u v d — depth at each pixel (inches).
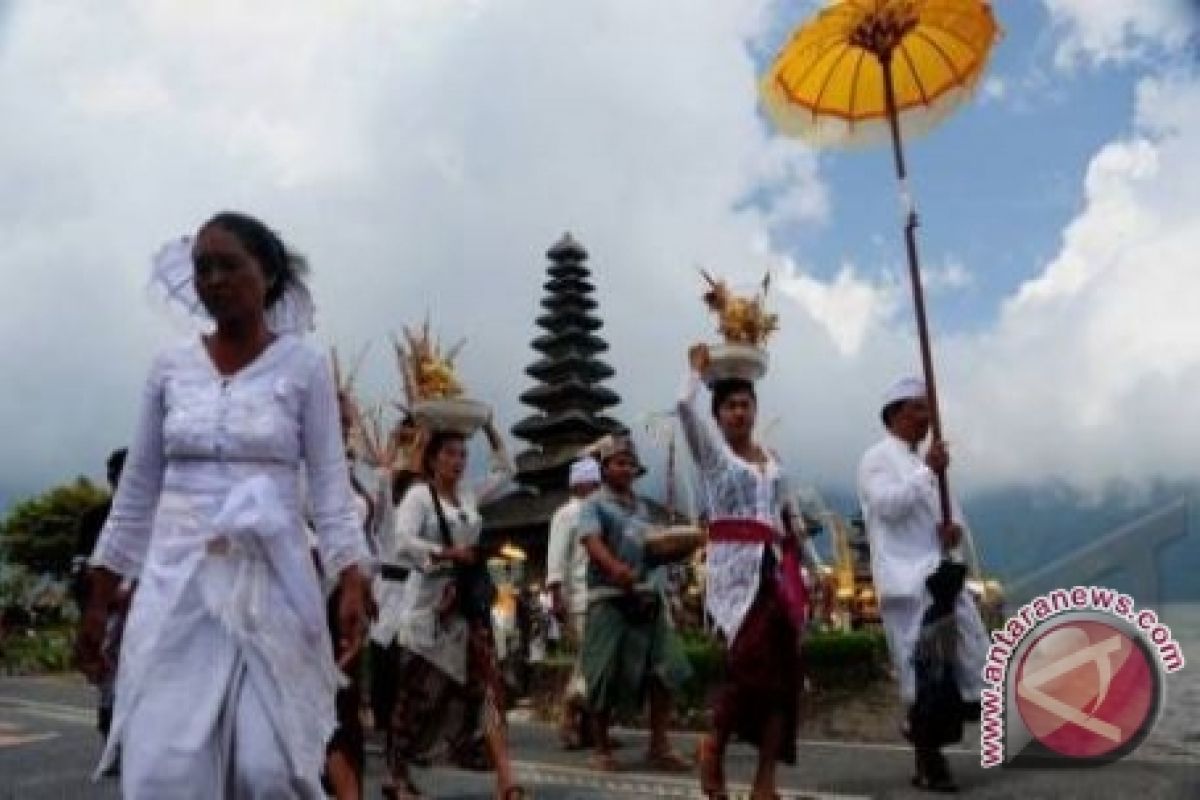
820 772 291.3
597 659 312.8
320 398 140.7
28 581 1943.9
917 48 323.3
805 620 240.8
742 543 238.4
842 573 693.9
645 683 315.3
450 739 254.7
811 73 326.0
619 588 308.8
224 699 125.7
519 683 509.0
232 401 135.6
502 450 275.3
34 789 289.4
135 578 139.9
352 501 142.2
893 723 392.2
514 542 1521.9
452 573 257.1
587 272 1921.8
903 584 265.4
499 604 650.8
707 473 243.9
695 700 422.3
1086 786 235.5
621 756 347.3
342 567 138.6
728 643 235.3
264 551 130.9
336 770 215.0
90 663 141.4
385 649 274.4
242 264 138.2
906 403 281.7
